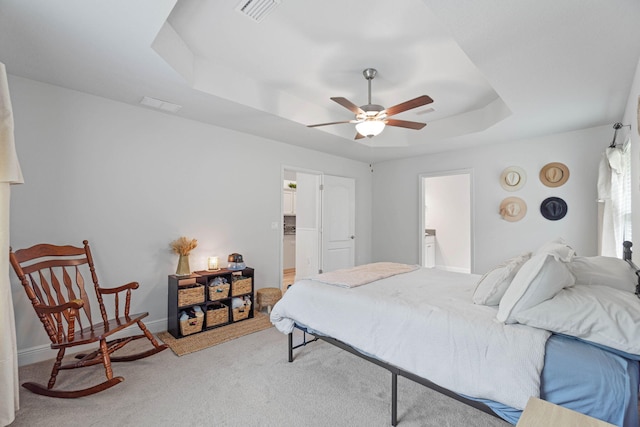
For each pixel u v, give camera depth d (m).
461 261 6.67
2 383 1.63
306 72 2.96
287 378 2.26
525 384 1.29
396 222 5.68
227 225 3.84
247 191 4.05
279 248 4.43
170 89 2.69
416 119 4.29
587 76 2.34
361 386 2.16
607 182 3.23
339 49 2.54
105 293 2.54
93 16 1.75
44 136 2.60
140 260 3.13
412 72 2.92
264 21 2.20
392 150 4.92
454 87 3.26
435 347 1.62
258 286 4.17
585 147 3.72
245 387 2.14
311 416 1.83
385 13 2.08
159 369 2.40
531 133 3.91
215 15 2.14
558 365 1.30
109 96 2.86
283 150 4.51
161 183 3.28
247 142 4.05
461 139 4.22
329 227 5.29
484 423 1.77
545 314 1.41
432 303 1.91
